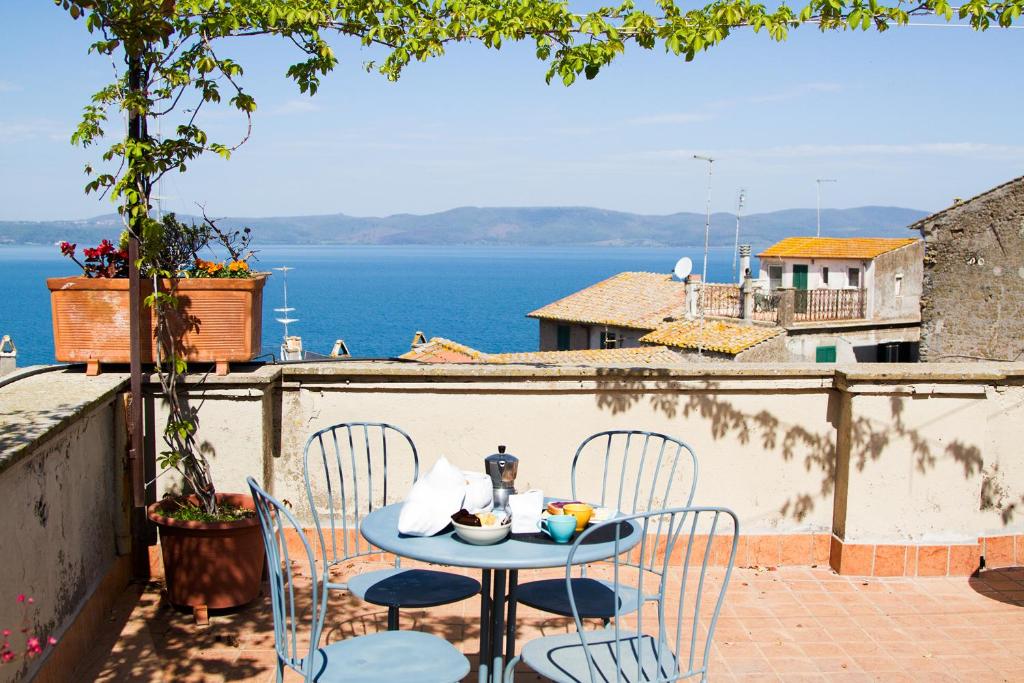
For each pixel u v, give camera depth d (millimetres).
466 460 5914
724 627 5074
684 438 5965
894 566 5883
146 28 4949
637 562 6023
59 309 5426
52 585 4203
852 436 5812
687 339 30531
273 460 5852
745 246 37062
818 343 35219
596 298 41594
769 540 6023
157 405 5543
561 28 4918
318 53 5219
